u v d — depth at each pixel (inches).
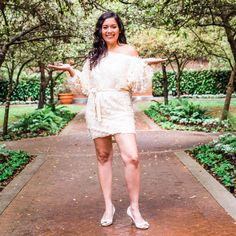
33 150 442.0
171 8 339.6
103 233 181.3
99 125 184.1
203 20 420.2
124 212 208.1
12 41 387.9
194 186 255.4
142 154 386.6
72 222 196.7
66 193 250.8
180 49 781.9
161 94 1419.8
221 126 632.4
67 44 559.2
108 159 193.3
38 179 290.2
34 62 755.4
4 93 1370.6
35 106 1242.6
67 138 538.6
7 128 636.7
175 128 628.7
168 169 310.7
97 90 184.2
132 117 185.6
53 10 412.8
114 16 184.4
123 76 181.6
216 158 339.6
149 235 177.0
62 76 1244.5
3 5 360.2
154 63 184.7
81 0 367.9
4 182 282.0
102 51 184.1
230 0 353.4
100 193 247.8
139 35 776.9
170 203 221.8
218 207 211.5
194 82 1433.3
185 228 183.9
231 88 638.5
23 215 209.0
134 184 184.4
